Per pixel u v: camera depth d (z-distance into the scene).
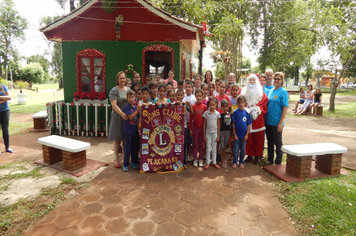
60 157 5.41
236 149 5.18
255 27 22.09
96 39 8.53
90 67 8.73
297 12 19.81
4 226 3.12
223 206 3.62
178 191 4.10
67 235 2.95
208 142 5.12
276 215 3.40
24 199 3.79
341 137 8.04
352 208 3.43
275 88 5.39
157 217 3.33
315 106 13.15
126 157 4.93
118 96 5.03
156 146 4.90
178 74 8.62
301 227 3.12
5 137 6.25
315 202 3.62
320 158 4.84
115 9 8.32
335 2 16.31
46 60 39.09
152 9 8.17
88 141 7.46
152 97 5.46
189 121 5.36
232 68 23.30
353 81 46.38
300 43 20.61
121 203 3.70
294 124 10.66
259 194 4.00
